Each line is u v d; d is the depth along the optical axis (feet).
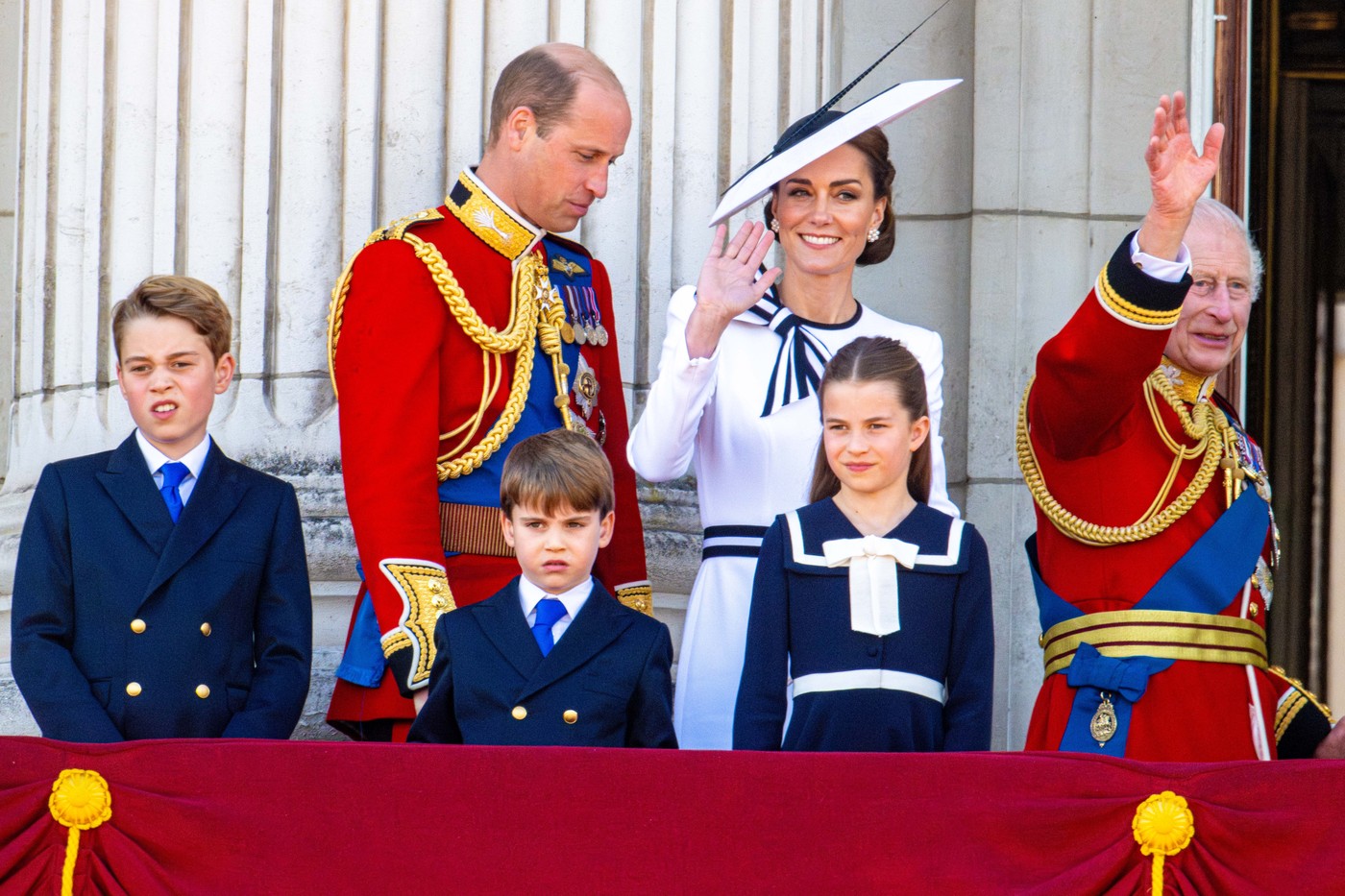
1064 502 46.62
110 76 60.64
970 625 45.19
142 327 48.03
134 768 37.88
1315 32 81.82
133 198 59.52
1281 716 47.93
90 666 46.03
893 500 45.98
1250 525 46.11
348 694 49.11
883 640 44.47
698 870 37.45
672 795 37.70
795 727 44.50
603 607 45.50
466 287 50.62
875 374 45.73
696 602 51.19
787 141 53.21
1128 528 45.80
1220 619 45.55
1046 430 46.26
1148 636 45.21
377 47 59.06
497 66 59.62
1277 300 82.12
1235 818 37.63
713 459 51.80
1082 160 70.54
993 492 68.95
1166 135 42.73
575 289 53.42
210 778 37.76
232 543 47.57
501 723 43.91
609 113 51.01
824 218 52.01
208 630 46.62
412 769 37.76
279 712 46.70
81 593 46.44
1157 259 42.65
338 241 58.44
